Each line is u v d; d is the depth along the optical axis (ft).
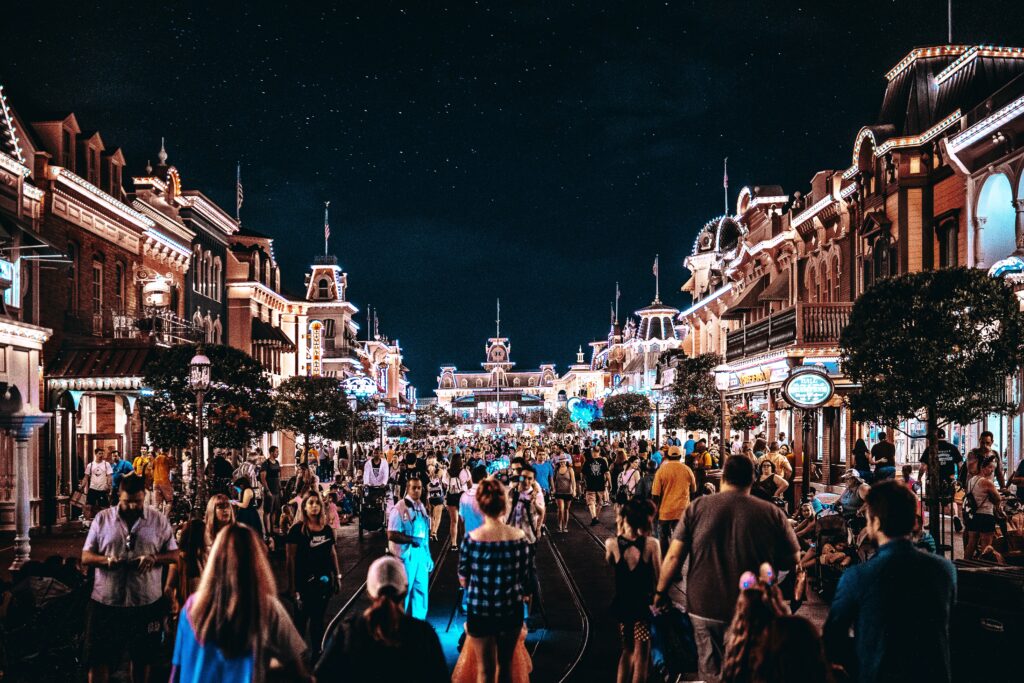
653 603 23.04
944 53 95.45
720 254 168.96
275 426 124.16
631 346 276.00
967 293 46.80
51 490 86.33
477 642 25.91
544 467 90.38
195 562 31.14
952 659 26.30
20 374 79.92
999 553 43.29
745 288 144.87
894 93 98.17
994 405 46.65
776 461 67.15
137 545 27.43
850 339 49.34
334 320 238.68
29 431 53.42
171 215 127.54
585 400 239.09
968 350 46.70
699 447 81.46
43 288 88.53
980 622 26.22
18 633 30.40
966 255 80.43
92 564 27.17
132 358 90.33
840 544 41.32
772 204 138.82
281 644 16.58
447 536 81.15
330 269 241.76
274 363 179.63
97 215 100.27
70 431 92.02
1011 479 55.88
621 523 29.22
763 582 16.52
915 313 46.80
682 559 21.98
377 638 16.62
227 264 162.40
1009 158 73.36
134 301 111.24
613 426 172.76
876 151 92.22
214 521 32.17
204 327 141.90
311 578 33.81
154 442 74.59
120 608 27.27
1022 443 67.41
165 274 123.44
